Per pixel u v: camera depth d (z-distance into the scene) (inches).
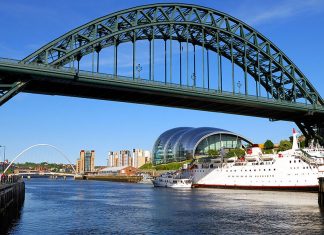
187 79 3058.6
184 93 3002.0
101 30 2854.3
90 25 2760.8
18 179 3245.6
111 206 2832.2
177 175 5812.0
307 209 2357.3
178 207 2657.5
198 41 3464.6
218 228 1764.3
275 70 3745.1
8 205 2165.4
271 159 4165.8
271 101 3462.1
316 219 1961.1
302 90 3772.1
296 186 3818.9
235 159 4682.6
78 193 4589.1
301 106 3639.3
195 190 4630.9
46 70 2481.5
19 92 2519.7
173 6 3184.1
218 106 3378.4
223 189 4616.1
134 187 6112.2
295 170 3846.0
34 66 2444.6
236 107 3422.7
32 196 4072.3
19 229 1809.8
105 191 4955.7
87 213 2400.3
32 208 2748.5
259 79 3540.8
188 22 3250.5
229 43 3553.2
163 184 5895.7
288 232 1637.6
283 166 3946.9
